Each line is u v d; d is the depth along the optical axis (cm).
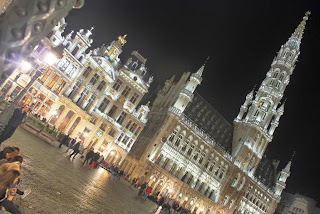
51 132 3309
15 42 285
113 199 2055
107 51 5806
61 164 2105
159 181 6494
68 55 5003
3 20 279
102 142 5900
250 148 8375
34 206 911
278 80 9081
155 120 6956
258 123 8438
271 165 10538
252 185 8806
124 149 6262
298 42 9544
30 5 288
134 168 6250
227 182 7944
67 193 1341
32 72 4419
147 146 6381
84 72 5431
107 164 5169
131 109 6266
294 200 10250
